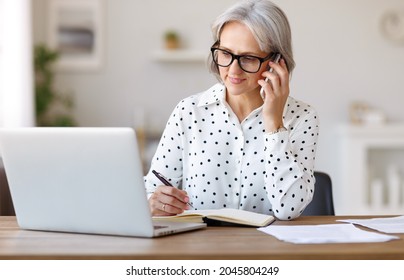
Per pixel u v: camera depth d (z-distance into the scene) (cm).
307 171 221
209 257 150
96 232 180
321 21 660
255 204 233
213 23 217
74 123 659
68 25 656
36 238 176
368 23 662
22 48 580
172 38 649
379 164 670
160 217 205
